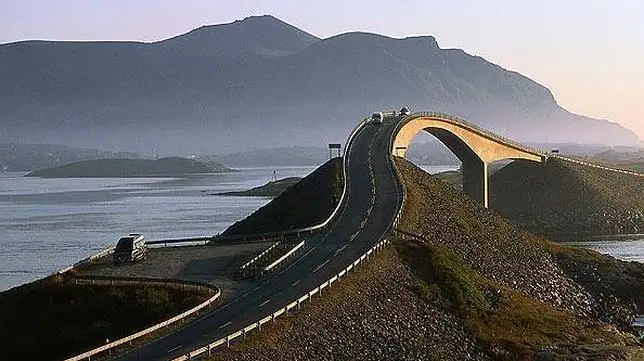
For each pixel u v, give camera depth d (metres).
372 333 66.44
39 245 179.62
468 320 77.94
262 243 95.44
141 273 78.44
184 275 77.75
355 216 107.38
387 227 99.94
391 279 80.75
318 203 115.56
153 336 56.22
